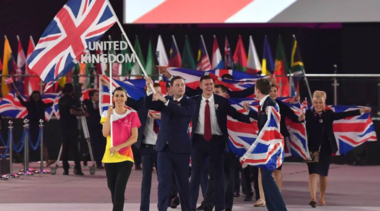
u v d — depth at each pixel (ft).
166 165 112.16
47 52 115.65
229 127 126.52
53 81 116.16
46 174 199.52
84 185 172.14
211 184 124.06
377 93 223.51
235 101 136.98
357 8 261.24
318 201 143.13
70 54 115.65
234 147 125.39
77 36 115.65
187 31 314.96
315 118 132.98
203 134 118.32
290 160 232.73
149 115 118.32
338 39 317.01
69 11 115.65
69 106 196.85
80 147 223.30
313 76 229.25
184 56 253.03
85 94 221.87
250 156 111.34
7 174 191.01
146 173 118.93
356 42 284.61
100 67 243.81
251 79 152.87
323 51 317.63
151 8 263.90
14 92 228.43
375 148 226.58
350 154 228.84
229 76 153.07
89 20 115.65
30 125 218.79
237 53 254.27
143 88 134.62
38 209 131.13
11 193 156.35
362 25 283.59
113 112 107.86
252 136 125.70
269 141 111.55
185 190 112.68
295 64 240.53
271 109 111.75
